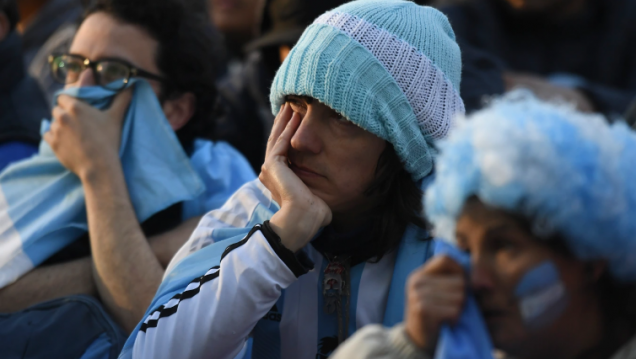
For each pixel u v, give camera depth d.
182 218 9.08
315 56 6.16
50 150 9.34
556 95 11.59
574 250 3.74
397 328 4.24
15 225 8.82
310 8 11.36
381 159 6.36
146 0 9.23
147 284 8.06
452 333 3.90
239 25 15.43
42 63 12.59
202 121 9.90
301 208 6.12
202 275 6.56
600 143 3.70
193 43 9.55
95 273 8.34
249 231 6.48
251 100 12.57
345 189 6.30
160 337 6.20
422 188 6.48
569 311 3.93
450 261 4.00
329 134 6.26
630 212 3.68
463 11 13.12
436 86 6.46
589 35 13.81
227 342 6.06
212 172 9.41
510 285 3.86
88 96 9.05
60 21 15.02
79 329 7.80
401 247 6.55
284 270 5.99
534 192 3.59
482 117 3.93
